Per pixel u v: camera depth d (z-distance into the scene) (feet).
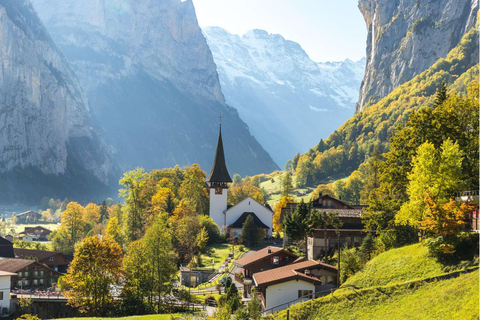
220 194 552.82
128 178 535.60
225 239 492.54
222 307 213.46
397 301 169.68
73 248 571.69
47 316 298.35
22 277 395.55
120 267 295.69
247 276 303.07
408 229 238.27
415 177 208.54
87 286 282.56
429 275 179.52
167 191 544.62
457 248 179.73
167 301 294.87
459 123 229.45
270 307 216.33
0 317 290.15
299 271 231.50
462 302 144.36
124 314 279.90
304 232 292.40
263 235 485.15
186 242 429.79
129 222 523.29
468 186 207.21
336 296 186.19
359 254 247.29
